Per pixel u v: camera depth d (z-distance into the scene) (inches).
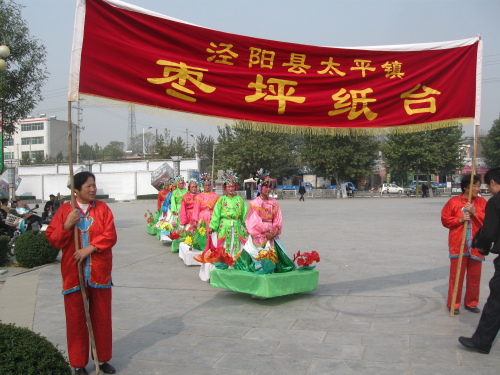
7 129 491.8
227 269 271.6
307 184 2078.0
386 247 447.8
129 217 906.7
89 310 169.9
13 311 255.4
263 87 205.5
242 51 202.8
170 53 191.9
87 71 177.5
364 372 166.1
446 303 249.9
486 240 180.9
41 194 1743.4
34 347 135.6
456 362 173.5
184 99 192.9
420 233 555.2
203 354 186.9
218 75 198.7
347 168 1676.9
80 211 169.0
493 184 194.4
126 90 183.8
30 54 482.9
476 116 227.3
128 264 390.0
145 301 269.6
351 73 218.2
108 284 169.2
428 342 194.1
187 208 414.9
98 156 3248.0
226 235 305.6
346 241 495.8
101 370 172.7
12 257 437.4
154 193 1622.8
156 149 2103.8
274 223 267.0
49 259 395.9
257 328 216.8
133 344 200.1
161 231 500.1
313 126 212.5
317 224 690.8
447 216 233.3
